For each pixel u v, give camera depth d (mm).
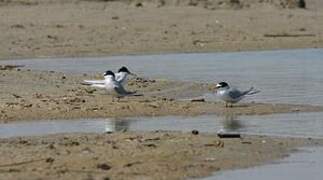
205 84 26625
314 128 19391
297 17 45719
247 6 49000
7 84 25938
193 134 18203
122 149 16594
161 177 14898
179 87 26000
